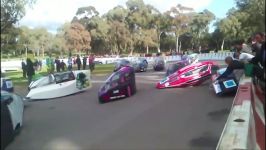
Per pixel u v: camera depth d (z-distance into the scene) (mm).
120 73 16141
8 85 14719
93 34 98438
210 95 14602
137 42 102062
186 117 11094
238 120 6160
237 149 4871
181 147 8078
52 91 17844
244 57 14336
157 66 34938
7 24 25422
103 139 9297
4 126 8789
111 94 15438
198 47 112938
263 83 8375
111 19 103750
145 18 103688
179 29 107000
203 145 8109
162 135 9219
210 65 17781
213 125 9852
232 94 14078
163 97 15242
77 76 19297
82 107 14719
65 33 96500
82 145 8875
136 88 18625
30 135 10203
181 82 17641
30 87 19203
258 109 8977
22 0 25766
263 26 12898
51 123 11781
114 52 101250
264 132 7867
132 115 12109
